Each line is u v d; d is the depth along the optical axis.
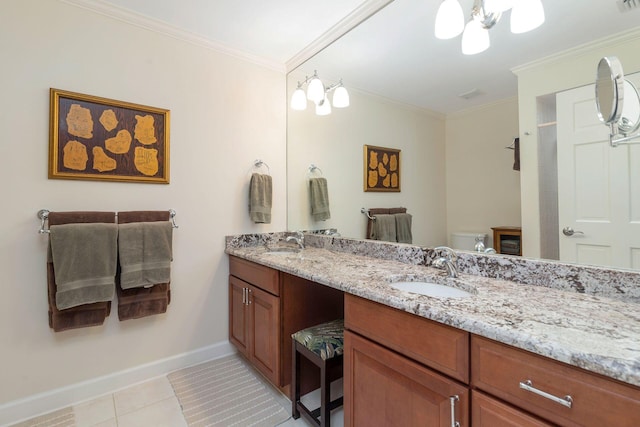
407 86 1.73
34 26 1.60
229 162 2.28
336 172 2.20
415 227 1.71
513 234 1.31
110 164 1.79
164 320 2.01
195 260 2.14
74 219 1.64
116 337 1.84
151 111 1.93
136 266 1.74
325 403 1.41
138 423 1.54
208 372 2.04
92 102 1.74
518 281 1.26
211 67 2.19
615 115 1.02
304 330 1.61
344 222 2.17
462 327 0.84
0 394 1.53
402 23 1.71
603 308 0.92
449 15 1.34
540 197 1.22
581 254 1.12
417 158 1.70
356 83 2.03
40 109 1.61
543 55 1.19
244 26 1.99
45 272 1.63
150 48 1.94
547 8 1.17
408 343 1.00
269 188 2.40
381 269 1.53
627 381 0.57
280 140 2.55
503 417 0.76
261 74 2.43
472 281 1.27
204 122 2.16
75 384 1.71
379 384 1.10
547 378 0.69
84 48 1.73
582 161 1.11
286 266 1.61
